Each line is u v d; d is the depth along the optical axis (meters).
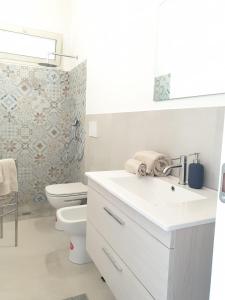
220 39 1.21
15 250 2.23
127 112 2.00
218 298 0.65
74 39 3.13
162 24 1.59
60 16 3.26
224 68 1.19
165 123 1.59
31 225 2.80
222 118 1.21
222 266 0.63
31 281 1.81
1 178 2.07
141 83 1.81
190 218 0.92
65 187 2.57
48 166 3.22
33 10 3.11
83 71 2.82
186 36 1.41
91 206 1.63
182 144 1.46
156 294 0.96
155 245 0.96
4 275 1.87
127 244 1.17
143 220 1.04
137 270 1.09
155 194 1.48
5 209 2.91
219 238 0.64
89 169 2.72
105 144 2.36
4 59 3.03
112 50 2.19
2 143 2.98
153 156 1.54
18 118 3.02
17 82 2.97
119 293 1.26
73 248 2.05
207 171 1.31
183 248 0.90
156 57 1.65
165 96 1.58
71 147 3.28
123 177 1.51
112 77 2.20
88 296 1.67
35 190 3.18
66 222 1.87
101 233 1.48
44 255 2.16
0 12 2.96
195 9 1.35
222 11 1.19
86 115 2.77
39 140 3.15
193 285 0.94
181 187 1.32
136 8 1.85
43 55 3.21
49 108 3.16
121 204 1.22
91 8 2.59
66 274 1.90
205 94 1.30
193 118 1.38
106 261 1.41
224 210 0.63
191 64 1.38
